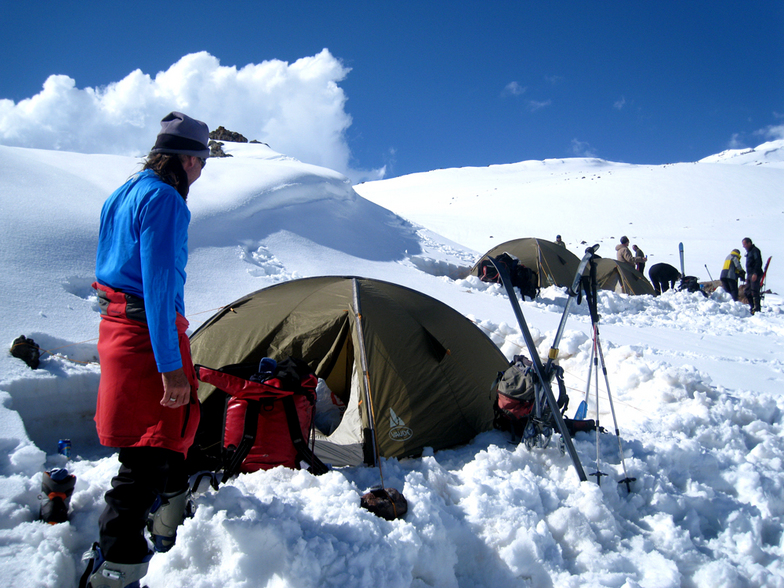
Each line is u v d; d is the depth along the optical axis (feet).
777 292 59.06
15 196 24.26
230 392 10.43
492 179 228.02
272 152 69.46
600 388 18.31
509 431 13.67
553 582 8.45
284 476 9.67
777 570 9.63
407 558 7.69
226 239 30.42
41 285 18.81
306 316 15.20
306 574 6.81
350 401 14.96
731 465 12.90
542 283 43.09
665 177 163.12
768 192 138.82
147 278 6.07
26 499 8.70
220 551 7.16
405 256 42.22
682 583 8.97
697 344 29.40
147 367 6.34
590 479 10.84
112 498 6.27
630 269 47.19
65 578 7.23
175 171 6.91
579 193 154.71
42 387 13.52
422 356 13.71
